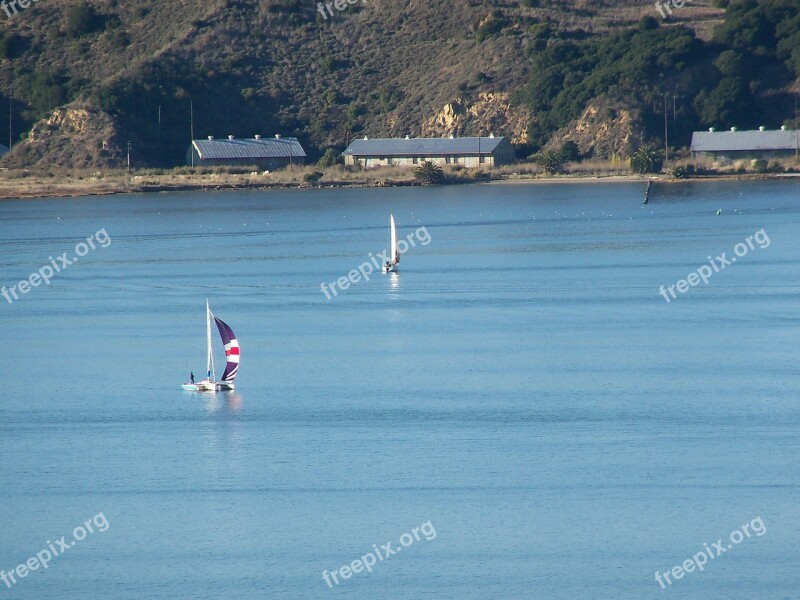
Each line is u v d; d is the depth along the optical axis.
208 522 150.50
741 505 151.88
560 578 136.00
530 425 184.50
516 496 155.88
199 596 133.62
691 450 171.50
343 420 188.62
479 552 141.88
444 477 163.00
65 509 155.00
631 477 161.62
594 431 181.00
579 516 150.00
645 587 134.62
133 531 148.62
